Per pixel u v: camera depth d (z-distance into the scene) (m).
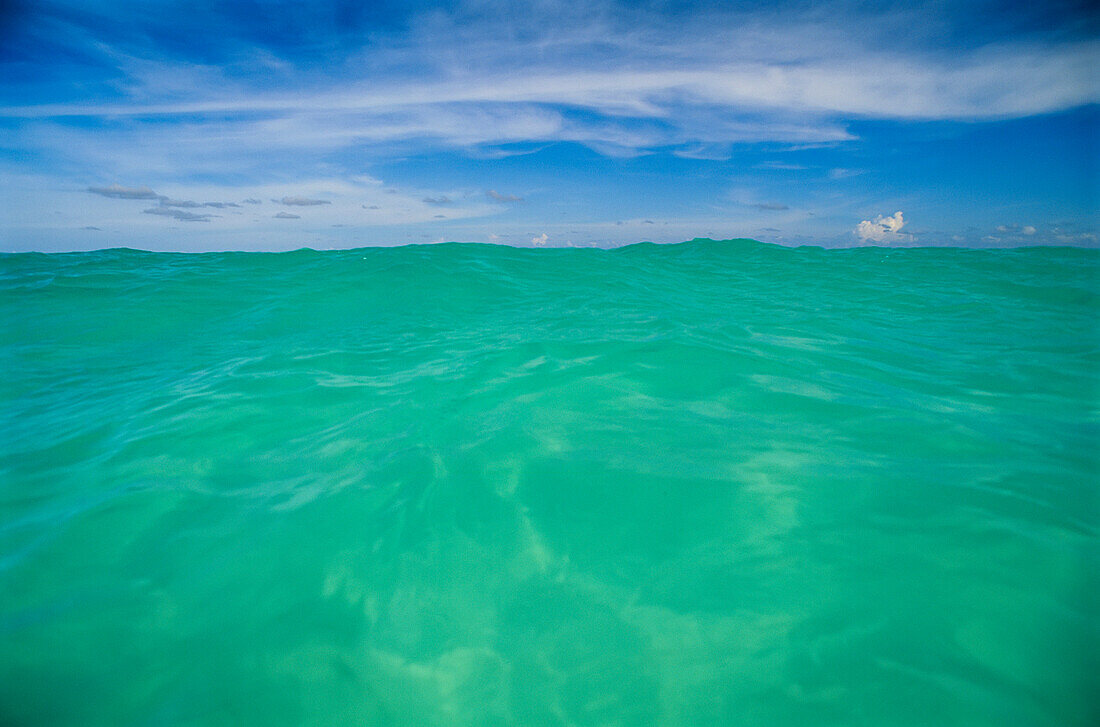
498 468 2.57
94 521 2.24
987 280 8.99
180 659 1.58
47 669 1.55
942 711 1.31
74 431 3.15
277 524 2.20
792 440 2.81
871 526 2.04
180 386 3.91
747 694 1.40
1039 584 1.70
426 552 2.01
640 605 1.72
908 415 3.12
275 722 1.39
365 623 1.70
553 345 4.65
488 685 1.47
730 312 6.27
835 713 1.32
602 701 1.41
